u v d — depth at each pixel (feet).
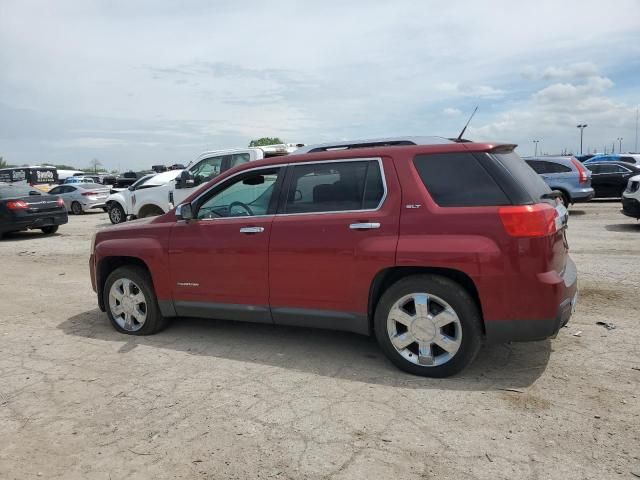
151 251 17.31
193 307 16.97
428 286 13.24
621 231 38.68
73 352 16.60
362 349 15.92
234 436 11.04
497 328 12.84
